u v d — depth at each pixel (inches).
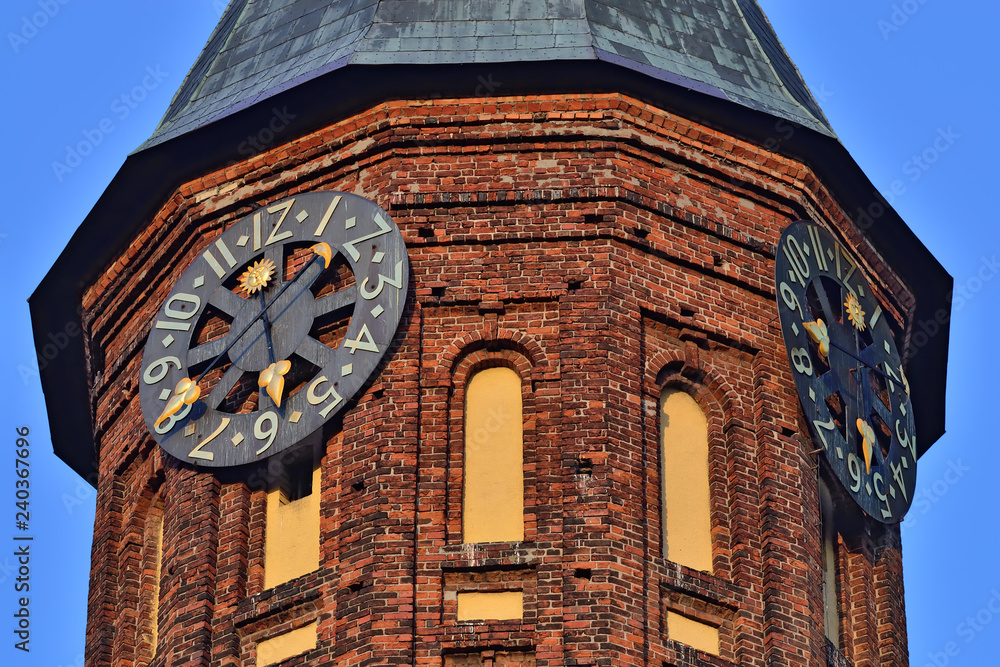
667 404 1366.9
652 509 1316.4
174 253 1471.5
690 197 1423.5
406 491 1302.9
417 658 1253.7
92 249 1514.5
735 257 1419.8
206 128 1440.7
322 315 1369.3
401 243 1369.3
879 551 1460.4
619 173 1402.6
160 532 1432.1
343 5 1517.0
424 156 1408.7
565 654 1245.1
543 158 1405.0
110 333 1518.2
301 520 1339.8
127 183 1470.2
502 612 1270.9
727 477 1357.0
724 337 1390.3
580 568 1269.7
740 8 1555.1
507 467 1320.1
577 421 1318.9
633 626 1259.2
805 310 1428.4
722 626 1306.6
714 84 1455.5
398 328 1350.9
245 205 1446.9
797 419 1390.3
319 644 1280.8
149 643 1402.6
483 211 1389.0
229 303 1402.6
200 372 1392.7
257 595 1318.9
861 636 1414.9
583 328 1349.7
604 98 1417.3
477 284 1365.7
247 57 1519.4
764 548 1336.1
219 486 1364.4
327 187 1427.2
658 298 1379.2
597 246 1378.0
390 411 1327.5
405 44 1433.3
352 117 1428.4
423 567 1280.8
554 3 1467.8
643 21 1486.2
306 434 1334.9
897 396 1481.3
